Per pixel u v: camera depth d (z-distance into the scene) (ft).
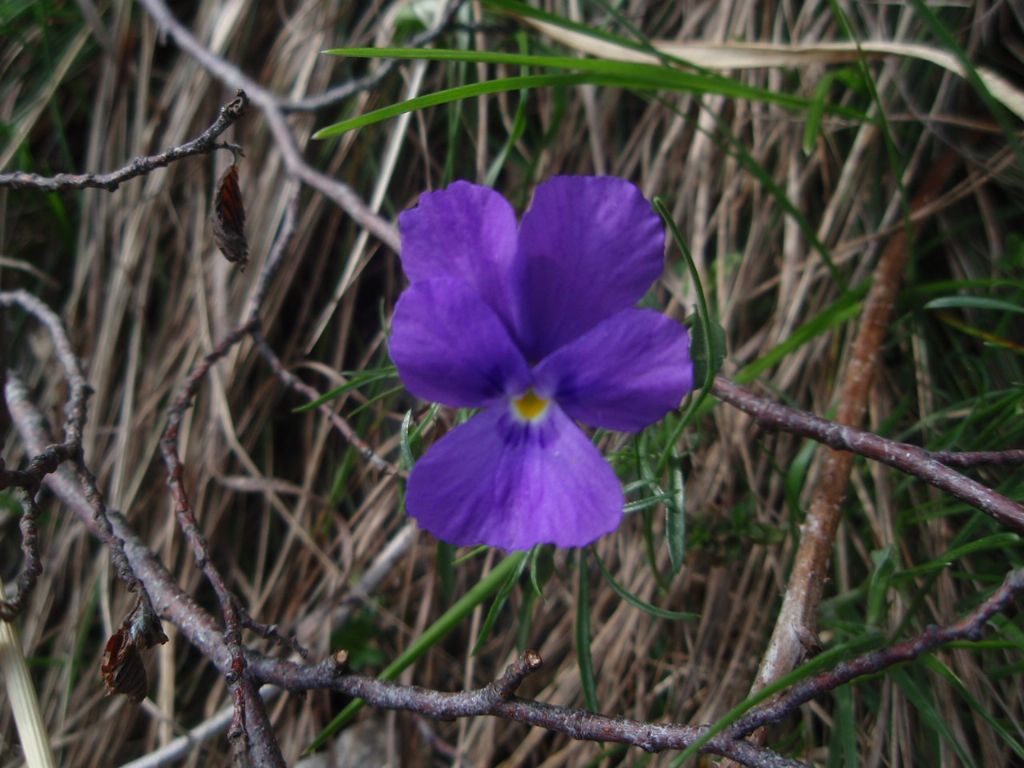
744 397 0.70
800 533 0.74
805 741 0.77
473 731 0.82
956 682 0.71
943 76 0.83
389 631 0.87
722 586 0.81
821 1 0.88
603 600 0.83
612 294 0.62
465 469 0.61
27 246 0.98
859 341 0.80
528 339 0.62
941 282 0.80
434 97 0.70
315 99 0.89
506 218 0.61
